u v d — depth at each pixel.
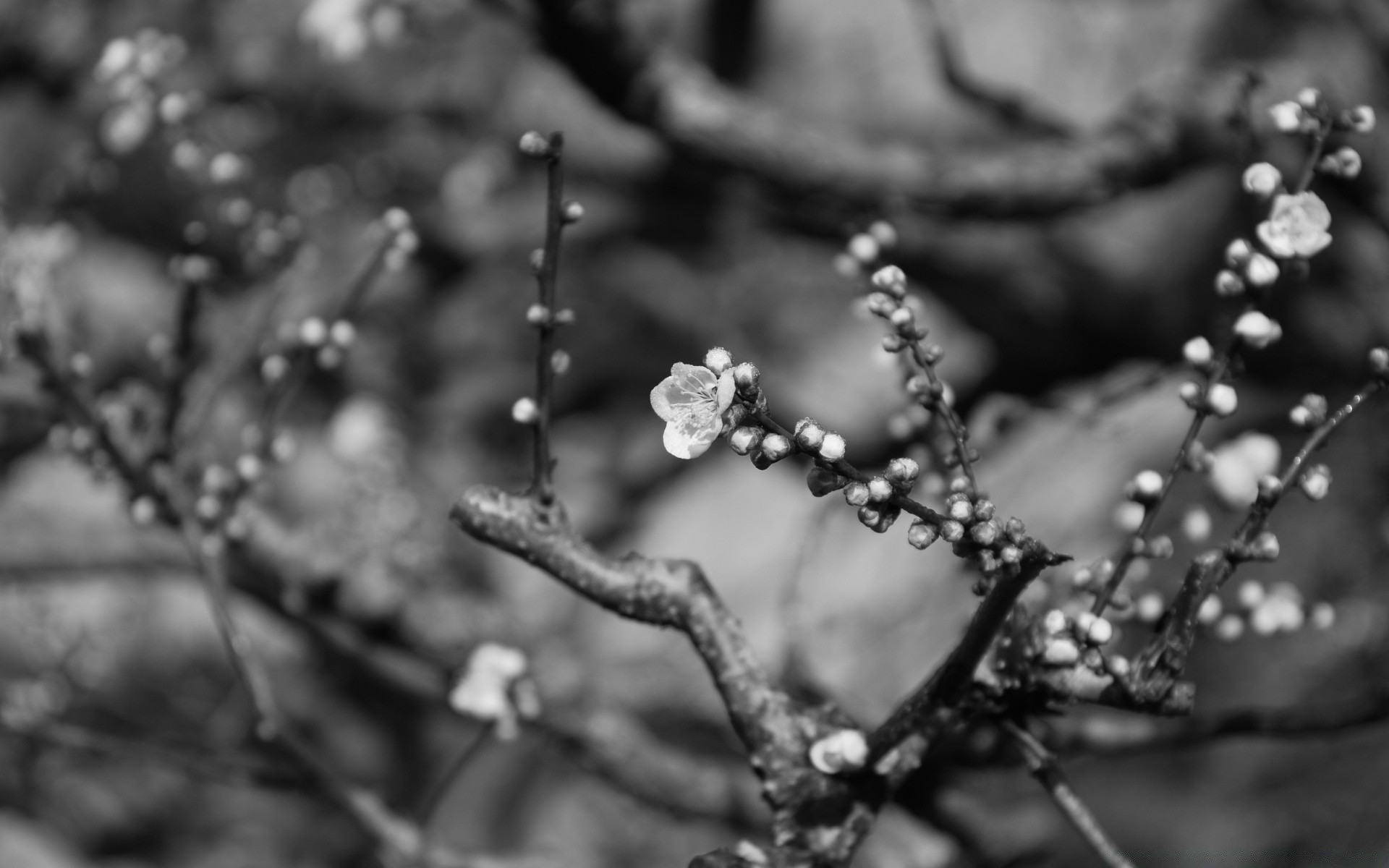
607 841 2.23
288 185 2.40
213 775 1.24
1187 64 1.95
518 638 1.53
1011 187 1.50
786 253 2.50
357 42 1.42
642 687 2.00
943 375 2.18
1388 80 1.88
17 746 2.16
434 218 2.59
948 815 1.22
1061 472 1.96
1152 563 1.45
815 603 2.11
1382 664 1.67
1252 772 2.06
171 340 1.20
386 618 1.47
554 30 1.49
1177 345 1.93
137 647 2.23
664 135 1.55
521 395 2.63
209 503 1.16
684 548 2.51
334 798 1.20
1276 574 1.72
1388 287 1.75
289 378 1.17
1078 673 0.91
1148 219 1.90
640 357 2.62
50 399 1.19
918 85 2.14
